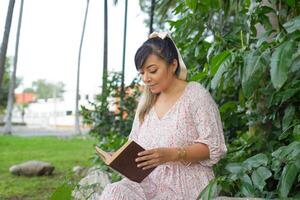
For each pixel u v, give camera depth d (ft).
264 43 7.95
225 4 10.87
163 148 6.66
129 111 17.87
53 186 18.65
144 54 7.18
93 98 18.47
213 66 8.57
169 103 7.40
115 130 17.69
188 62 12.64
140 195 6.93
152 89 7.37
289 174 7.08
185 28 12.05
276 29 9.23
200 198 6.78
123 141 13.39
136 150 6.45
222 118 10.73
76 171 17.93
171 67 7.30
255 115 9.80
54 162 27.07
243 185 7.54
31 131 76.48
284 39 7.76
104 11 20.01
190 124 7.17
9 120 57.67
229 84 9.56
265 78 9.04
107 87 18.25
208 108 7.13
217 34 11.08
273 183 8.64
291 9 9.27
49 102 115.55
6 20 17.22
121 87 18.21
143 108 7.73
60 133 67.67
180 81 7.47
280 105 9.03
